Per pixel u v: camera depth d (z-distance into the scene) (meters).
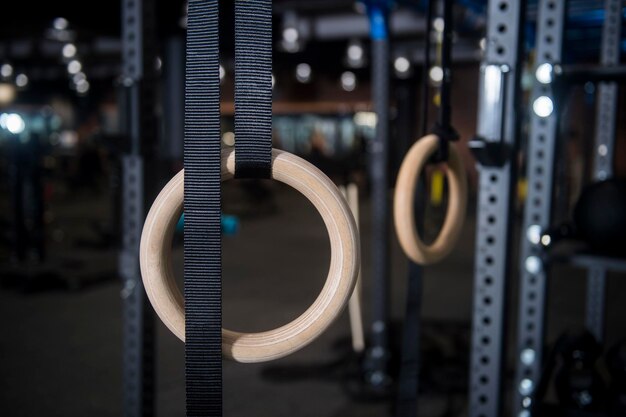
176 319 0.62
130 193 1.82
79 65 12.49
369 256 6.69
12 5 4.17
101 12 4.56
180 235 6.90
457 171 1.22
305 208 11.10
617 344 1.64
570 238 1.69
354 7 7.45
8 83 6.25
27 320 4.09
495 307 1.41
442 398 2.85
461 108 12.17
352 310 3.54
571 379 1.61
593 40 3.94
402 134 12.21
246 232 8.29
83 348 3.53
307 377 3.11
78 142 17.19
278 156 0.60
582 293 4.94
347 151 16.44
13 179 5.32
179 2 5.22
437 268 5.90
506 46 1.29
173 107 6.32
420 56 10.51
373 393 2.91
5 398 2.81
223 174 0.60
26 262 5.25
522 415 1.66
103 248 6.79
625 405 1.52
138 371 1.87
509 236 1.39
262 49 0.58
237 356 0.62
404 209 1.10
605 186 1.57
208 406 0.60
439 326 3.98
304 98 14.78
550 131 1.61
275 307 4.51
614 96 2.69
